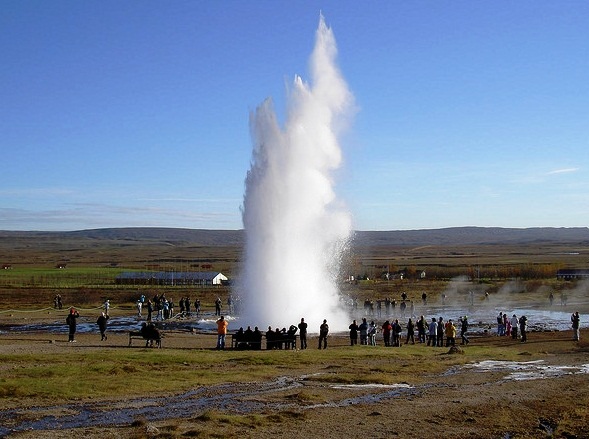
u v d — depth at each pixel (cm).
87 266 15638
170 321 5247
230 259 19762
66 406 1995
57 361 2759
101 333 3819
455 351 3469
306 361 3020
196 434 1664
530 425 1902
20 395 2097
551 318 5700
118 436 1634
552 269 10638
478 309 6612
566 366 3028
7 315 5706
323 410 2019
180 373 2594
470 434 1791
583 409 2100
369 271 11500
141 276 9900
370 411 2017
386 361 3106
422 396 2277
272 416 1900
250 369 2777
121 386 2289
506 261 16212
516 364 3088
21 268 14150
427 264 15050
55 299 6625
